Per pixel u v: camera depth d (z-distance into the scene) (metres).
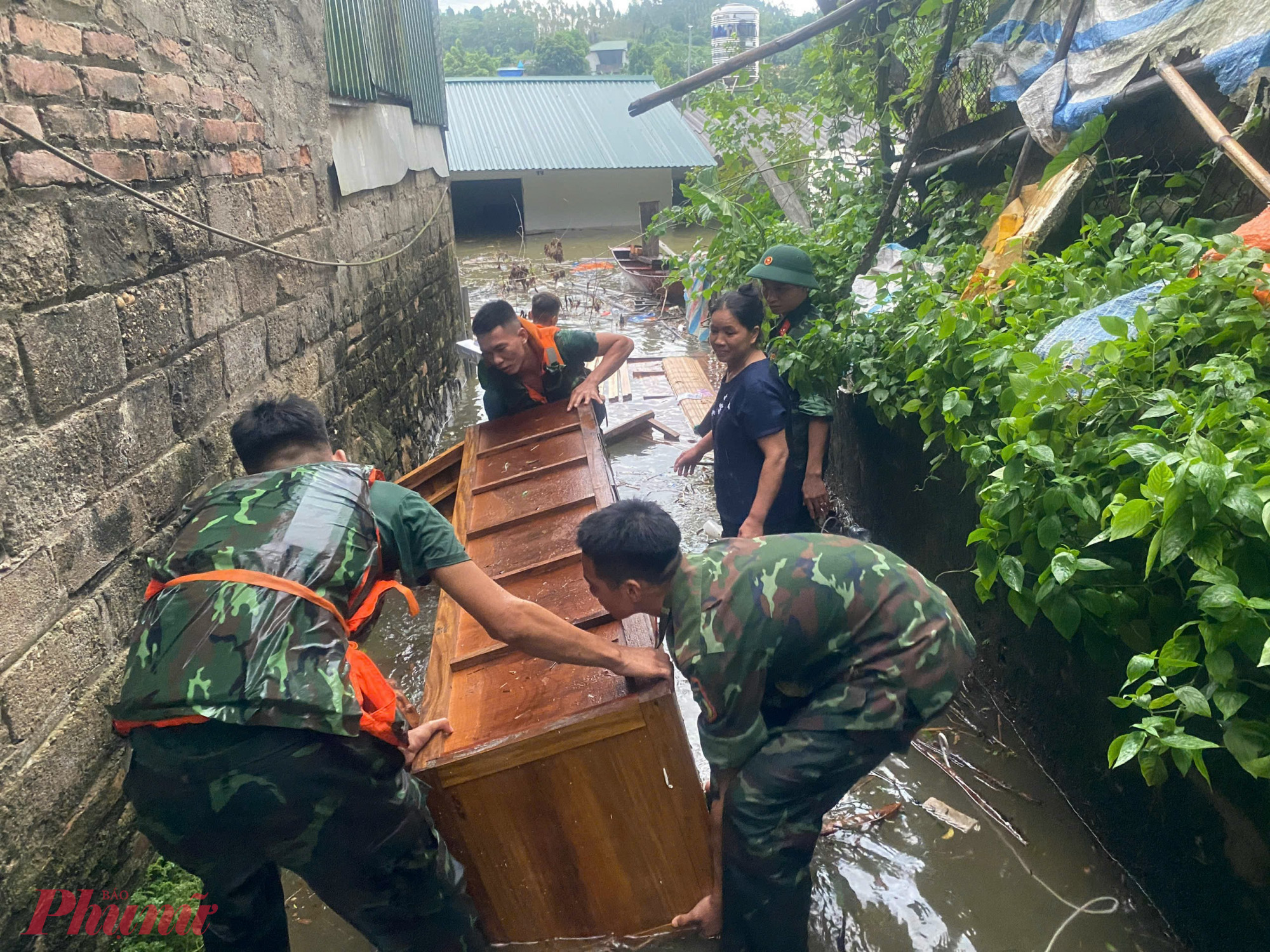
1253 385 2.16
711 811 2.46
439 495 4.39
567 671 2.48
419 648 4.30
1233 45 3.29
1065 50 4.23
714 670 2.07
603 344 4.42
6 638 2.12
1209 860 2.25
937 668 2.13
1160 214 3.88
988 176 5.55
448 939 2.22
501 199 24.86
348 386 5.41
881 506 4.70
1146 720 1.90
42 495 2.28
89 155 2.59
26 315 2.25
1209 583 1.96
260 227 4.01
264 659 1.82
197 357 3.25
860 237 5.68
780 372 3.71
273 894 2.23
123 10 2.84
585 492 3.31
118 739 2.58
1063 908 2.56
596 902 2.42
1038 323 3.09
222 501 2.08
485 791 2.25
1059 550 2.38
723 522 3.88
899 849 2.86
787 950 2.30
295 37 4.71
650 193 24.34
